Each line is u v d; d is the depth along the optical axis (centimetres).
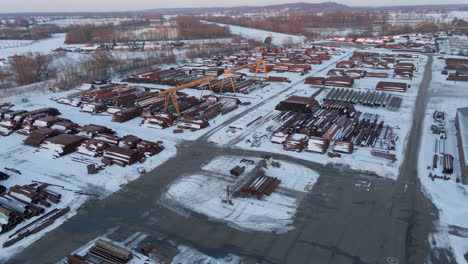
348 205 2542
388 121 4369
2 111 4881
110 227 2361
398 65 7975
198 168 3219
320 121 4128
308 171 3091
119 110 4975
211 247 2138
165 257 2055
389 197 2636
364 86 6344
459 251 2052
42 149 3669
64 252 2128
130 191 2831
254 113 4825
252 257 2038
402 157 3312
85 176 3091
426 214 2414
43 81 7400
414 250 2062
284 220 2386
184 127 4256
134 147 3631
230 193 2695
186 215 2480
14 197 2666
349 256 2020
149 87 6612
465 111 4028
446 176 2916
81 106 5281
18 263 2044
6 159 3484
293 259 2008
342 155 3381
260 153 3519
